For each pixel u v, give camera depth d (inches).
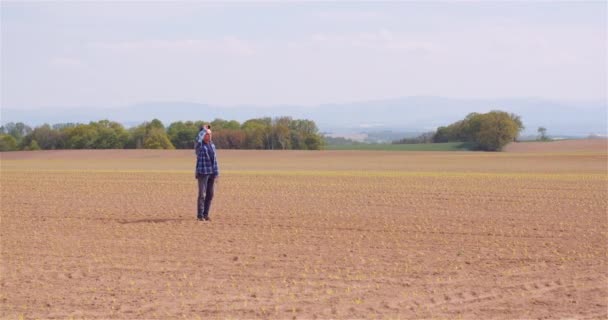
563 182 1368.1
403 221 696.4
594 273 447.5
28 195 1024.2
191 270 454.9
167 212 784.3
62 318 348.2
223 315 351.9
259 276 437.1
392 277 434.6
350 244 555.2
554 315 353.4
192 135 4827.8
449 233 614.2
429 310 361.4
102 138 4803.2
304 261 484.1
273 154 3882.9
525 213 771.4
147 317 349.1
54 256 502.6
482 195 1011.3
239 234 607.2
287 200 930.1
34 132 4906.5
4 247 540.4
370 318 346.9
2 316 350.9
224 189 1142.3
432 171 2033.7
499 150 4594.0
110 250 526.9
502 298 386.0
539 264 474.9
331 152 4128.9
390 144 5531.5
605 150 4333.2
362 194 1032.2
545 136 5708.7
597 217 732.0
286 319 345.7
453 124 5502.0
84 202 911.0
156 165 2741.1
